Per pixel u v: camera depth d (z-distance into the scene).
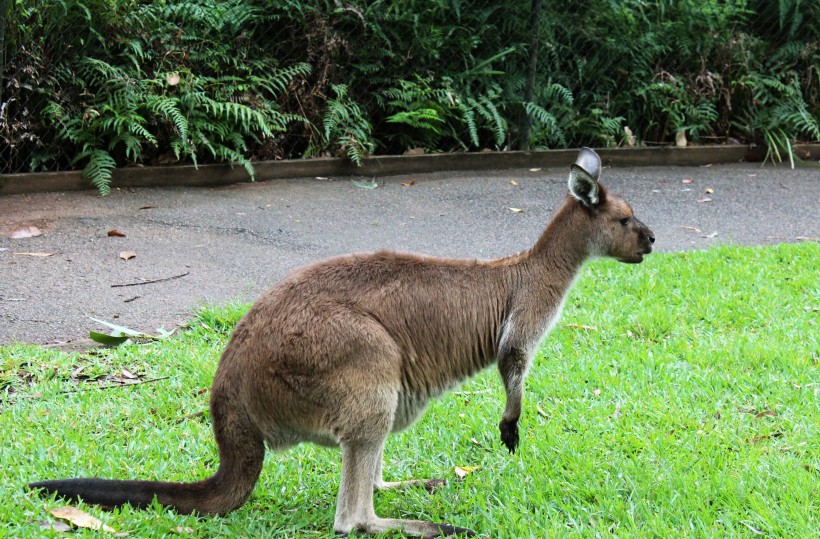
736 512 3.94
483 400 5.21
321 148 10.16
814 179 10.70
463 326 4.05
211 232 8.06
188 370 5.41
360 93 10.42
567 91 10.93
